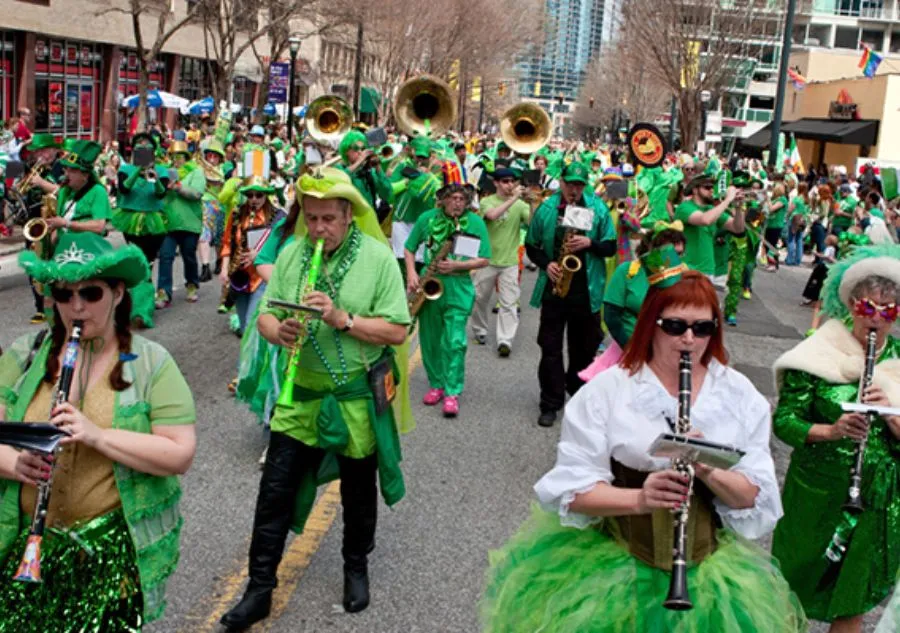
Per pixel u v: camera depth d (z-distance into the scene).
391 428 4.86
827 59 63.41
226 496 6.38
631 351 3.44
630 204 9.84
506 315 10.95
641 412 3.36
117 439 3.19
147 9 28.25
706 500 3.43
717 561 3.41
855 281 4.33
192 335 11.03
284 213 9.32
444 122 13.29
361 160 9.25
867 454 4.30
